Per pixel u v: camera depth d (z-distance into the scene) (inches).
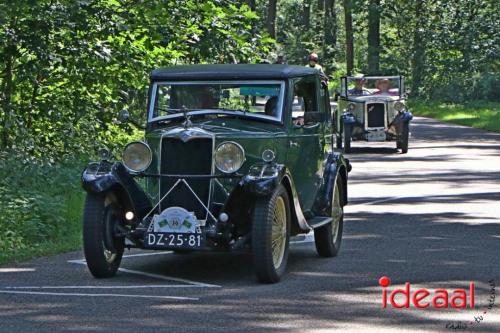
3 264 751.7
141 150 701.9
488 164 1632.6
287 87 751.1
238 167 684.1
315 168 791.7
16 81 1165.7
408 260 770.8
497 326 548.1
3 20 1045.2
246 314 576.4
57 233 877.8
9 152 1099.3
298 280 692.1
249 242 692.7
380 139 1904.5
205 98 762.2
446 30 4020.7
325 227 786.2
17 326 542.6
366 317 569.0
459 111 3467.0
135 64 1207.6
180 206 700.0
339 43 5433.1
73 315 570.6
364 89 1990.7
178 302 611.8
